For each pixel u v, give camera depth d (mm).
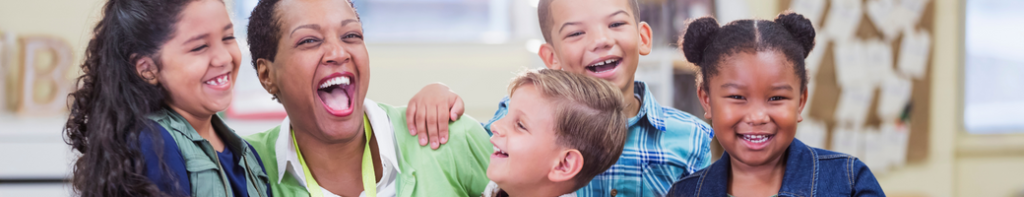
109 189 797
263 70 989
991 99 2809
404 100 2518
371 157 1069
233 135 937
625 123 964
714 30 956
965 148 2797
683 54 1028
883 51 2643
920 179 2754
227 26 858
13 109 2309
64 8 2336
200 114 871
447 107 1083
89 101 840
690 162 1199
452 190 1051
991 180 2824
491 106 2555
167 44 815
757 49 884
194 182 839
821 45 2617
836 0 2594
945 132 2754
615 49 1098
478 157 1087
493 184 1030
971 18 2760
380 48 2516
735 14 2383
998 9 2758
